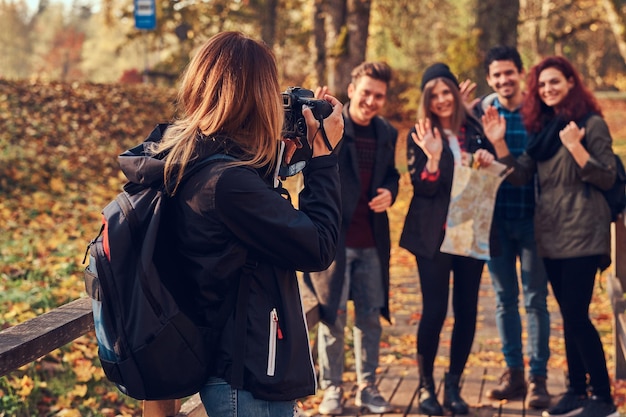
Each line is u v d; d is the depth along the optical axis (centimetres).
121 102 1744
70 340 286
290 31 3281
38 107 1580
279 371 217
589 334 448
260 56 220
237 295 217
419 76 2766
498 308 507
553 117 454
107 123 1623
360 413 480
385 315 482
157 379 212
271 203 213
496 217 490
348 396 514
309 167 236
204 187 212
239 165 214
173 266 221
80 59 8981
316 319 450
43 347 268
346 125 454
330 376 481
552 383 541
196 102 222
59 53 9006
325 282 456
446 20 3275
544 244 448
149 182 217
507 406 493
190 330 213
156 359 210
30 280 692
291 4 3066
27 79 1706
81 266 752
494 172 452
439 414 475
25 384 461
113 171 1387
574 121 438
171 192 216
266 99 218
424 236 459
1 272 718
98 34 7875
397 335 690
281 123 223
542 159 446
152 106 1806
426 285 464
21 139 1406
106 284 212
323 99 247
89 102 1677
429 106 459
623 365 551
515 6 1412
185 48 2959
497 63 491
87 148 1464
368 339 482
